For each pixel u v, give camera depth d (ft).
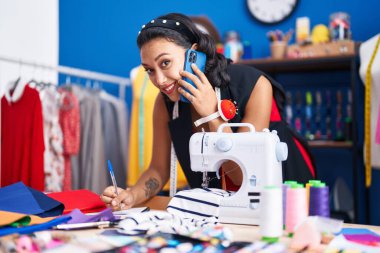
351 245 2.68
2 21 11.50
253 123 4.46
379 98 7.21
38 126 8.26
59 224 3.15
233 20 10.56
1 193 3.99
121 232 2.95
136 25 11.71
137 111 9.20
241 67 4.70
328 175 9.72
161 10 11.41
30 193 3.96
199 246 2.59
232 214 3.51
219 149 3.61
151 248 2.53
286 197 2.96
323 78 9.89
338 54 8.35
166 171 5.04
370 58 7.52
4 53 11.52
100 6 12.12
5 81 11.57
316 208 3.08
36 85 8.84
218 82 4.44
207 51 4.41
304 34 9.04
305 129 9.95
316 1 9.80
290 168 4.83
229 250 2.54
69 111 9.09
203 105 4.13
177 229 2.86
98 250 2.48
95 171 9.27
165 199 4.69
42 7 12.32
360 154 9.00
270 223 2.77
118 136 10.15
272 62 8.93
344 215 8.66
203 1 10.89
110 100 10.16
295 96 10.13
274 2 10.12
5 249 2.46
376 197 9.34
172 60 4.09
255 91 4.52
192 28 4.29
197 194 3.67
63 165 8.95
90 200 4.29
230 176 4.21
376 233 3.02
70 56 12.35
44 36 12.35
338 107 9.59
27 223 3.13
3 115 8.61
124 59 11.83
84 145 9.40
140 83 9.25
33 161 8.18
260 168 3.45
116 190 4.25
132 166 9.17
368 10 9.40
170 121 4.78
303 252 2.56
